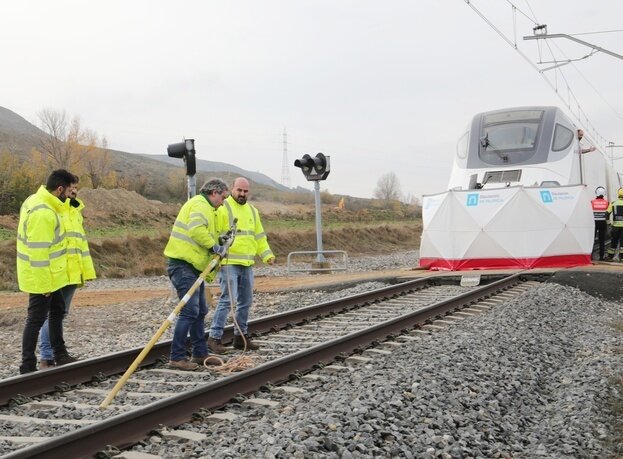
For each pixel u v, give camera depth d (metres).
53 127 68.56
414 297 14.06
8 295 18.19
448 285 16.30
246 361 7.65
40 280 7.00
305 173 21.27
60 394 6.65
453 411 5.63
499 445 5.12
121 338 10.77
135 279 25.84
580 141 18.70
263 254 9.11
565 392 6.79
